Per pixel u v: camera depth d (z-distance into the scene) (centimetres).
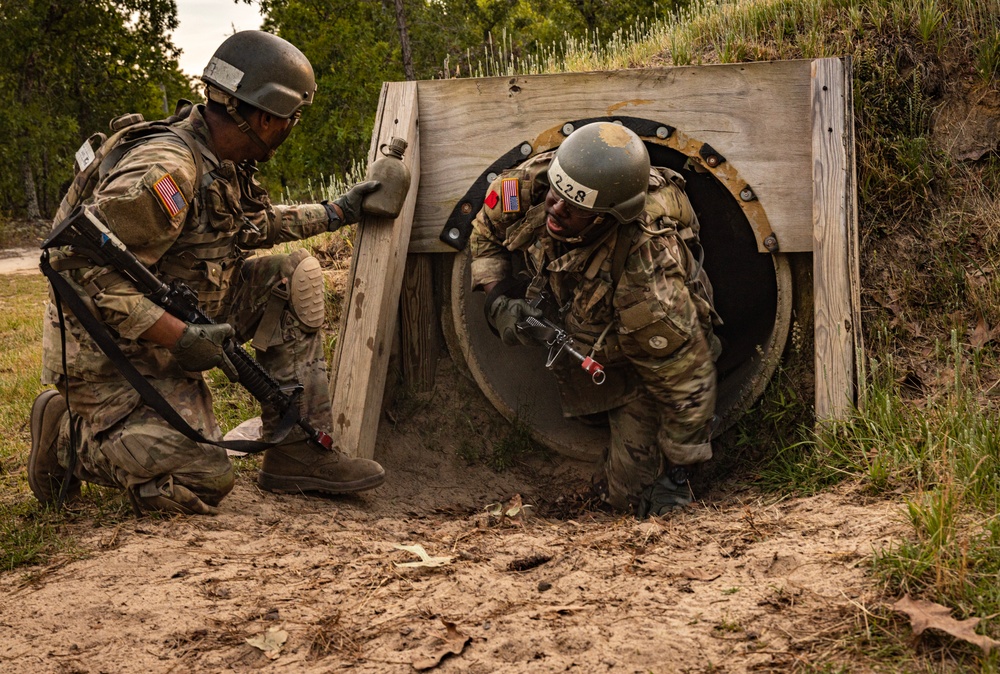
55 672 234
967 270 430
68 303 308
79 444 343
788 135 430
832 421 371
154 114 4066
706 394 387
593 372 389
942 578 229
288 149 2397
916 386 398
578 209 353
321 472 383
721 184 461
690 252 406
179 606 264
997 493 278
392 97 465
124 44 3622
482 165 462
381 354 427
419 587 276
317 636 245
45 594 275
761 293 493
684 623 235
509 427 484
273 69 327
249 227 352
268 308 372
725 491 416
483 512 413
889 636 215
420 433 476
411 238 470
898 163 457
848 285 398
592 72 449
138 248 307
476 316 490
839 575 249
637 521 342
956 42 489
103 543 312
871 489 321
